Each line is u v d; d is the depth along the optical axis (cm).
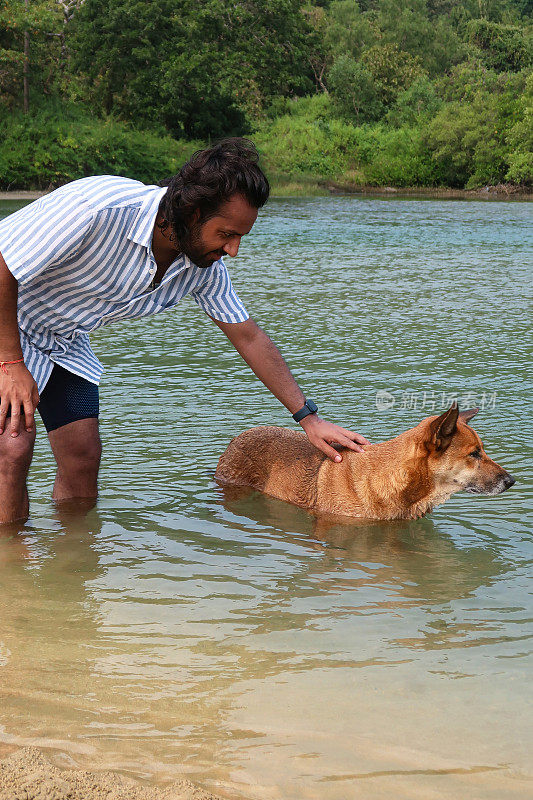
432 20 9350
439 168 5362
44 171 4041
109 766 239
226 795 227
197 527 459
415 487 479
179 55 4900
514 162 4975
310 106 6172
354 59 6950
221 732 258
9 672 294
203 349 888
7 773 232
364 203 3962
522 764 244
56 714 267
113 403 674
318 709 273
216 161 347
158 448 577
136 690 283
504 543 445
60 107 4525
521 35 8388
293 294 1280
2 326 395
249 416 646
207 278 443
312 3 8181
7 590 366
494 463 487
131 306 425
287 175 5016
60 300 423
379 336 960
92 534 439
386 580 391
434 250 1995
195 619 342
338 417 631
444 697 282
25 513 458
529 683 292
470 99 5925
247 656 311
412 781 235
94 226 384
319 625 339
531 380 754
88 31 4794
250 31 5412
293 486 516
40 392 440
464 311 1143
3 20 4338
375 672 299
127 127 4731
